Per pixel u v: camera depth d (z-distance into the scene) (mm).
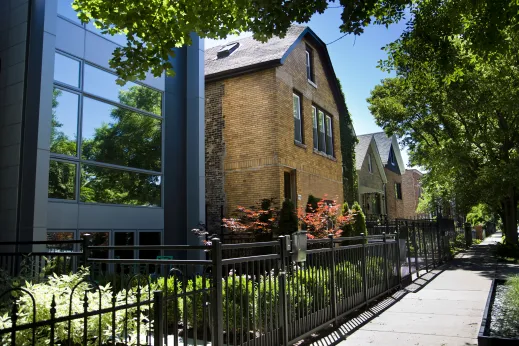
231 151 13875
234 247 4426
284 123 13750
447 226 18328
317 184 15852
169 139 11297
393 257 10031
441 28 7688
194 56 11992
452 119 20812
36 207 7688
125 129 10055
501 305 7441
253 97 13695
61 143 8484
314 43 16656
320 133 17000
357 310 7805
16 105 8234
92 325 4090
